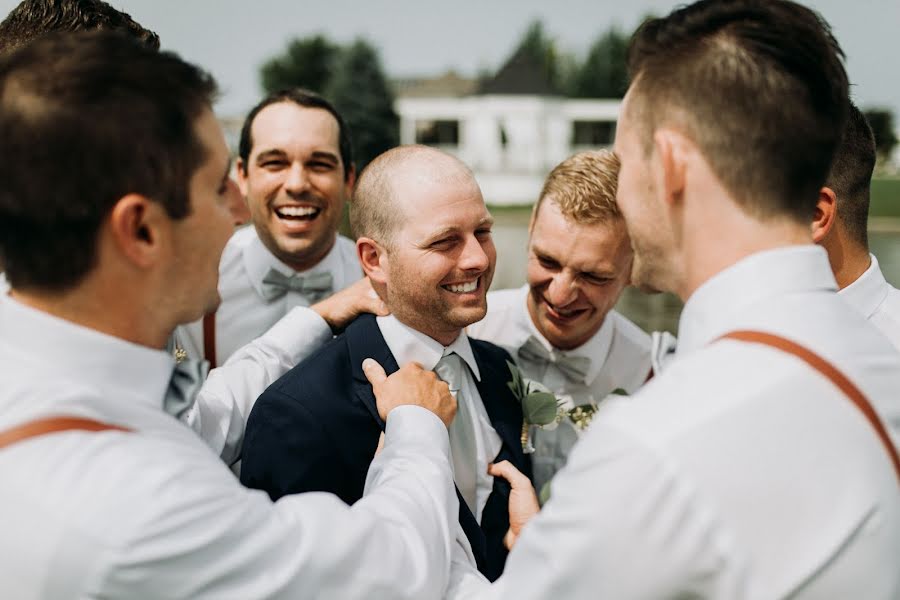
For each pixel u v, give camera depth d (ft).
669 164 3.72
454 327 5.99
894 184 82.69
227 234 4.05
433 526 4.37
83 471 3.26
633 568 3.25
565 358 8.02
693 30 3.73
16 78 3.46
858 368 3.50
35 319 3.55
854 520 3.19
